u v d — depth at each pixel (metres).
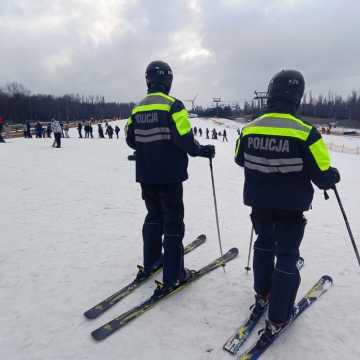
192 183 8.59
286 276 2.34
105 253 3.92
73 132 42.94
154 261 3.24
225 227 4.96
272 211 2.39
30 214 5.48
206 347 2.37
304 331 2.54
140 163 2.94
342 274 3.45
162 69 2.83
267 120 2.30
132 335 2.48
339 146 39.97
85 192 7.21
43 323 2.62
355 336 2.49
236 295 3.02
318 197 7.21
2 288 3.11
